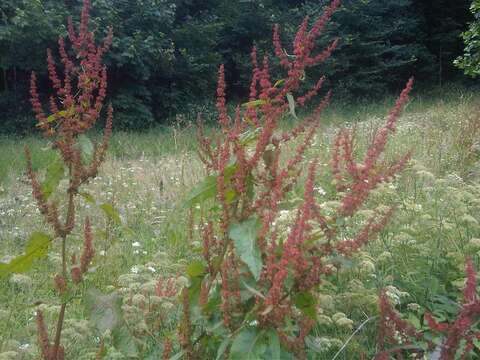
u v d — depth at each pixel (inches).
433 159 303.7
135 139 538.6
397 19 928.3
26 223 254.5
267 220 82.3
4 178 355.9
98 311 91.6
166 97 727.7
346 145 100.6
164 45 709.9
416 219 173.5
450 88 881.5
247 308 86.8
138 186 314.0
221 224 89.3
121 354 114.5
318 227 109.3
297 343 88.2
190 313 94.8
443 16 972.6
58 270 175.0
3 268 92.3
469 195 176.1
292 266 82.3
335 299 134.4
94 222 236.8
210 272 93.6
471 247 153.3
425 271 149.9
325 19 87.8
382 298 106.3
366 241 92.0
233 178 89.1
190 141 493.4
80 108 94.6
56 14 624.7
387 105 741.9
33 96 93.0
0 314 144.4
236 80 829.2
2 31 584.1
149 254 205.0
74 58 642.2
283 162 281.0
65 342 124.4
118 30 670.5
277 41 89.8
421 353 106.6
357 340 128.3
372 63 884.0
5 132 637.3
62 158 95.3
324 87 826.8
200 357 95.4
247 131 92.9
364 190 91.5
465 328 83.7
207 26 745.6
